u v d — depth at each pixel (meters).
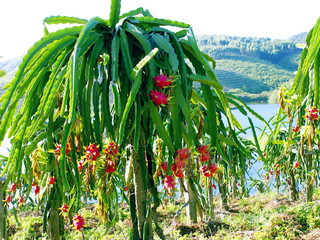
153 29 1.30
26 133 1.21
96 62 1.23
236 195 6.35
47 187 1.77
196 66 1.37
